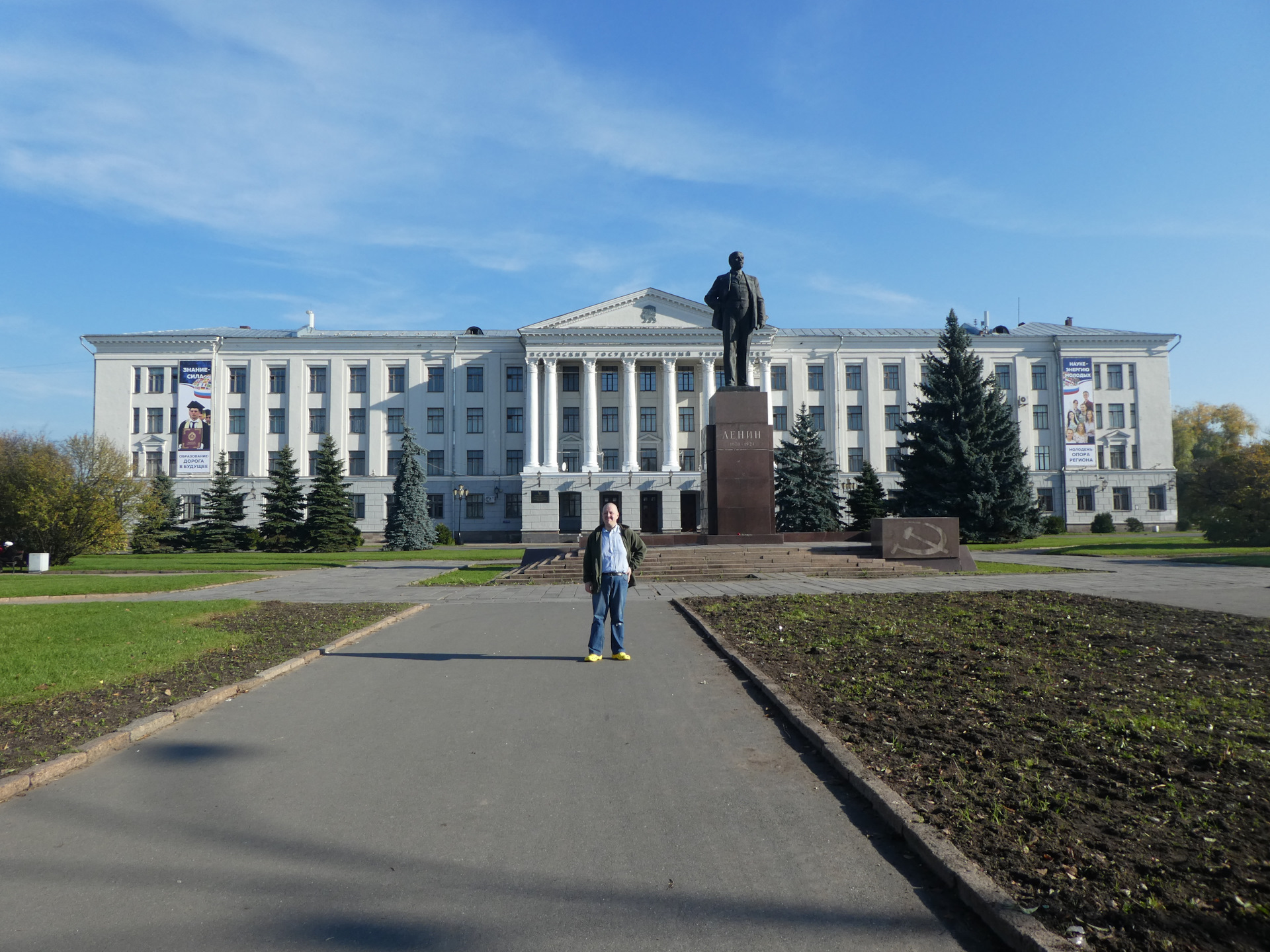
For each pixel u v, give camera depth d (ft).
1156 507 200.13
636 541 30.01
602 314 186.91
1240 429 257.96
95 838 13.83
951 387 130.62
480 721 21.13
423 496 167.12
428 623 40.09
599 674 26.66
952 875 11.32
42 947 10.31
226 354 194.90
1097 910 10.07
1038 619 33.60
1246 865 11.12
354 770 17.38
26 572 97.50
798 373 200.75
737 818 14.26
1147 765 15.23
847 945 10.05
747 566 63.98
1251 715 18.31
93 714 21.33
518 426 194.70
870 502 160.66
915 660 25.81
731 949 10.00
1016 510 124.88
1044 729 17.75
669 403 185.37
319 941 10.37
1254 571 62.34
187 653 29.35
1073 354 201.67
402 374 195.93
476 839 13.61
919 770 15.47
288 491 165.89
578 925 10.69
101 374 193.67
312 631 36.35
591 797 15.53
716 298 69.51
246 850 13.29
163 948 10.26
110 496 113.91
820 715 19.76
